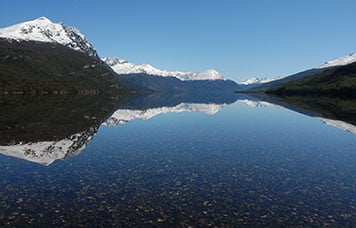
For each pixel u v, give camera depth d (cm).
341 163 3603
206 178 2956
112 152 4156
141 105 15725
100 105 14025
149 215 2097
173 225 1953
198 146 4625
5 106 11138
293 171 3234
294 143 4912
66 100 16762
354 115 9188
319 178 2989
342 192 2591
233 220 2033
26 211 2147
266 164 3528
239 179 2934
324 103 15412
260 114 10294
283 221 2027
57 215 2084
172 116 9712
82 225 1941
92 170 3219
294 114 10038
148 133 5991
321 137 5525
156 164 3488
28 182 2797
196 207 2242
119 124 7375
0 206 2230
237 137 5525
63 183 2775
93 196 2452
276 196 2484
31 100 15525
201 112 11406
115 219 2031
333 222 2019
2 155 3869
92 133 5847
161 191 2580
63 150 4241
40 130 5919
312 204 2320
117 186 2700
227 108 13725
